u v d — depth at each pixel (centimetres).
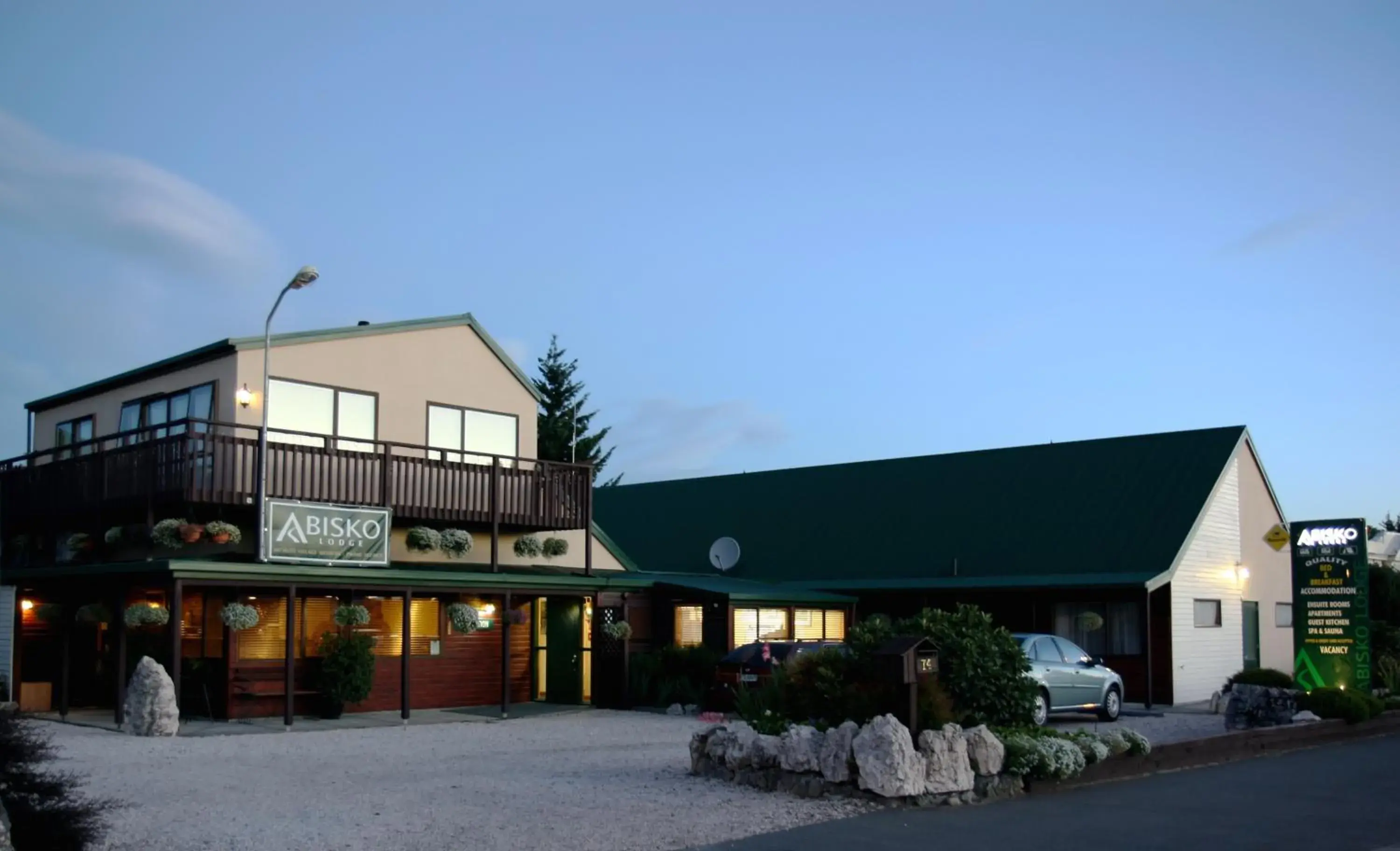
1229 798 1295
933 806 1208
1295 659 2386
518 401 2655
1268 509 3225
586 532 2581
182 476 1991
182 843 973
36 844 814
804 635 2811
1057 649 2211
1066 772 1323
